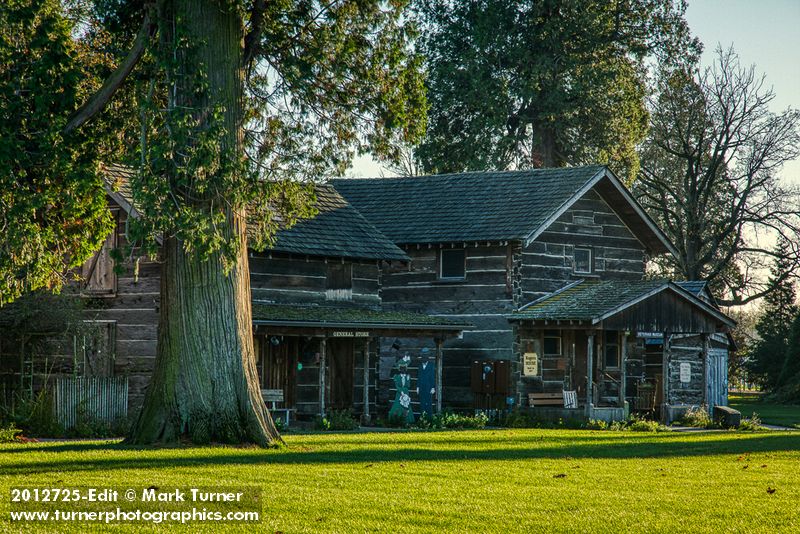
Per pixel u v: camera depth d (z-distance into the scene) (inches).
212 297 852.0
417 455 816.9
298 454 791.7
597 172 1584.6
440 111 2372.0
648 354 1804.9
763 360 2893.7
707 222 2586.1
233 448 823.1
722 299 2819.9
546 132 2413.9
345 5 964.6
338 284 1433.3
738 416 1459.2
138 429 852.0
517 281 1518.2
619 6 2390.5
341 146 1005.8
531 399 1488.7
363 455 802.2
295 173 989.8
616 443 1029.8
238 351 861.2
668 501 582.9
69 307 1175.6
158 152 796.6
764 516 537.3
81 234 993.5
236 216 863.7
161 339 861.8
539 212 1534.2
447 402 1556.3
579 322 1411.2
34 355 1256.2
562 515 525.3
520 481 657.6
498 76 2308.1
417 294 1599.4
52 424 1058.7
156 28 869.8
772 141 2524.6
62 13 994.1
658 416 1595.7
